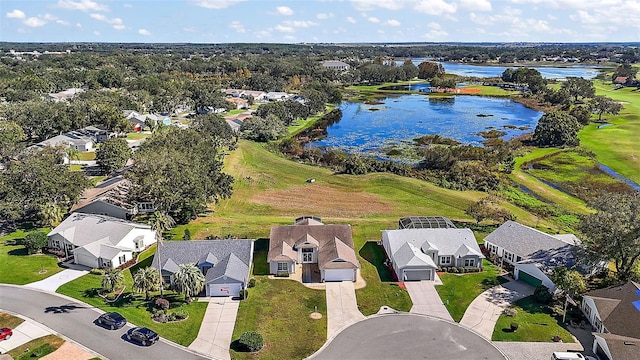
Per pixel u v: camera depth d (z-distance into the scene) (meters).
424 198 100.69
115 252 66.56
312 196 102.81
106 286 57.69
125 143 115.56
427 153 128.62
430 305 57.94
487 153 128.50
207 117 144.75
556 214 92.12
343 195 103.44
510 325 53.06
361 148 148.00
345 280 64.31
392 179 111.88
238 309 56.69
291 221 86.00
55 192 79.75
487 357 47.59
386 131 173.62
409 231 70.81
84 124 148.88
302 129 178.50
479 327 52.97
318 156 135.38
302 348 49.41
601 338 46.66
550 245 65.81
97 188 97.81
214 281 59.06
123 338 49.81
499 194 103.25
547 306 57.12
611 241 56.91
